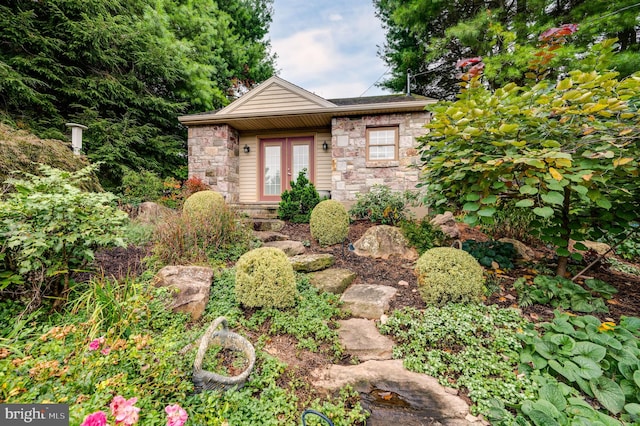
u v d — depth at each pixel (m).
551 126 2.28
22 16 6.14
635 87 2.03
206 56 10.62
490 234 4.40
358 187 6.57
